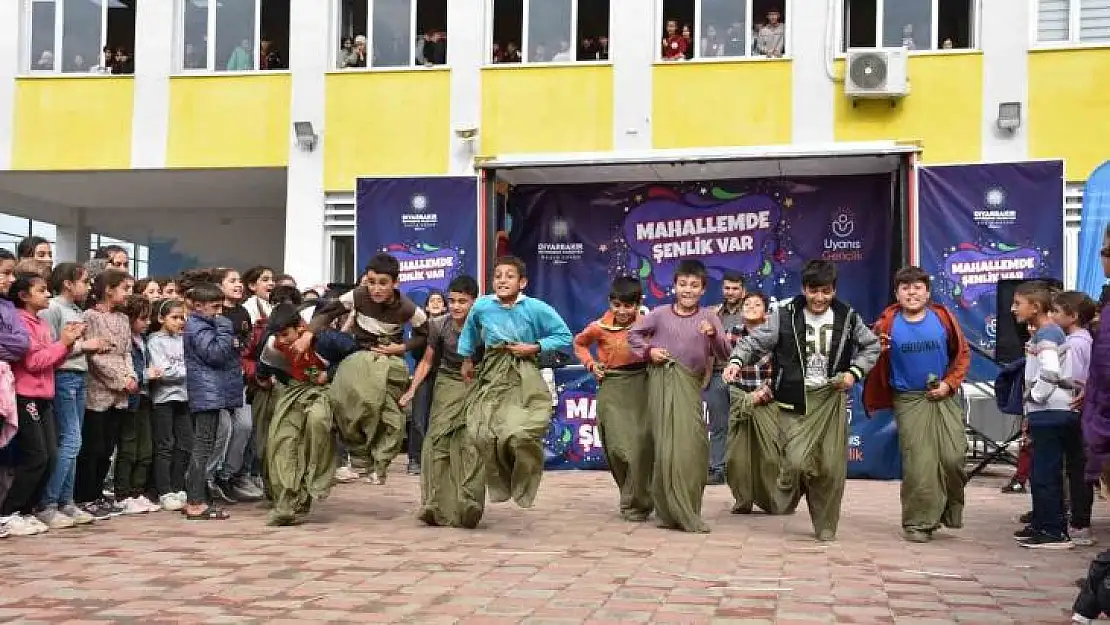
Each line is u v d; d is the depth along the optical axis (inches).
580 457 504.1
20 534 305.4
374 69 642.2
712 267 538.6
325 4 650.2
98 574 249.4
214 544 292.0
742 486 364.2
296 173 647.1
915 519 312.5
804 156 474.0
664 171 517.7
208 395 341.7
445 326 341.4
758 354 310.0
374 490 424.2
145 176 687.1
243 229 816.9
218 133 658.8
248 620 205.2
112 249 384.8
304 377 335.9
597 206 548.7
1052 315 316.8
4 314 297.0
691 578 250.1
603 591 233.6
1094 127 586.2
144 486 363.9
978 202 485.1
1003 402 359.3
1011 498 420.8
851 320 307.9
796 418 308.5
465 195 519.8
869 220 525.7
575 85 623.8
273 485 331.6
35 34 682.8
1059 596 238.2
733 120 610.5
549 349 316.8
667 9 625.3
